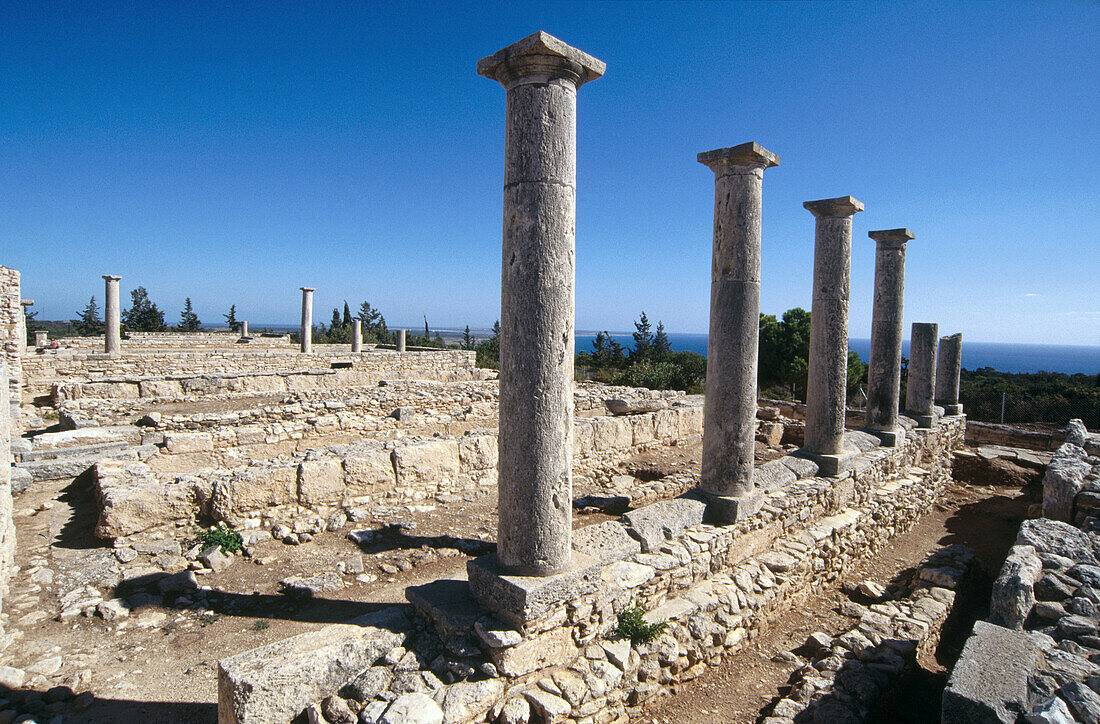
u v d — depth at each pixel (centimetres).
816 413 892
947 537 1007
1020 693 329
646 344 4266
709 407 695
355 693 392
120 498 701
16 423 1191
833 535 785
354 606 609
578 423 1139
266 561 696
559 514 456
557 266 444
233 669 378
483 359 3534
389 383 1580
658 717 487
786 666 572
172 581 623
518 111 441
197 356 2086
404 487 905
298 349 2756
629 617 509
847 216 873
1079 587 496
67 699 450
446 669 417
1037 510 1032
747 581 633
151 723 429
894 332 1066
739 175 666
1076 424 1170
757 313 684
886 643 556
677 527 624
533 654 434
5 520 607
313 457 856
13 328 1580
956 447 1444
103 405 1276
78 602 575
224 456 1020
